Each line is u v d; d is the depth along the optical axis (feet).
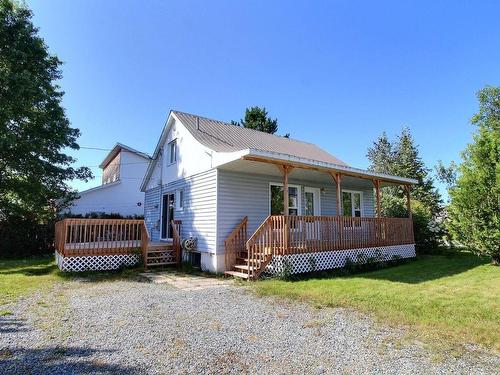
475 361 11.79
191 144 42.06
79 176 59.52
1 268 38.45
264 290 24.35
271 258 31.37
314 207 47.39
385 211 60.80
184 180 43.19
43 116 52.80
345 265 36.11
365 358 12.07
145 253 36.58
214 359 11.98
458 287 25.05
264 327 15.75
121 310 18.95
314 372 10.94
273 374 10.80
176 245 39.06
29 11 51.49
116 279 30.45
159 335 14.55
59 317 17.46
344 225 37.42
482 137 38.24
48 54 54.85
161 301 21.31
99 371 10.93
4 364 11.43
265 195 40.14
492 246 36.06
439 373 10.82
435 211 72.49
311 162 33.09
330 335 14.58
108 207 81.56
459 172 40.42
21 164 51.44
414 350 12.80
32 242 53.93
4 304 20.52
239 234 36.06
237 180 37.45
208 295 23.21
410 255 46.09
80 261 34.47
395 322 16.39
